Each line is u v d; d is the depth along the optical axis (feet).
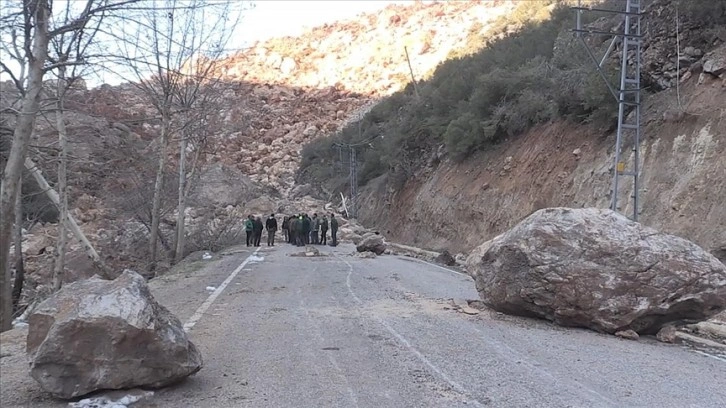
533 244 30.83
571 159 71.77
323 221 104.94
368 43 369.50
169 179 86.28
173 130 76.79
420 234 110.42
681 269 28.35
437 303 36.58
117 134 74.28
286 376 20.06
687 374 21.24
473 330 28.32
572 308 29.17
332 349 24.06
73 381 17.39
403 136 138.51
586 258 29.50
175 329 18.78
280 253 82.69
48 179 57.82
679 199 50.44
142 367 17.79
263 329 28.12
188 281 48.80
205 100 75.56
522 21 167.22
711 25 59.82
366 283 47.03
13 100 37.83
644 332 29.25
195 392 18.28
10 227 33.12
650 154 57.31
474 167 97.91
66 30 32.89
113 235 88.63
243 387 18.81
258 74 358.02
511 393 18.26
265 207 161.27
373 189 164.66
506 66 108.88
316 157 237.25
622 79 51.01
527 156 82.28
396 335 26.89
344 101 305.94
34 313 18.31
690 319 28.68
